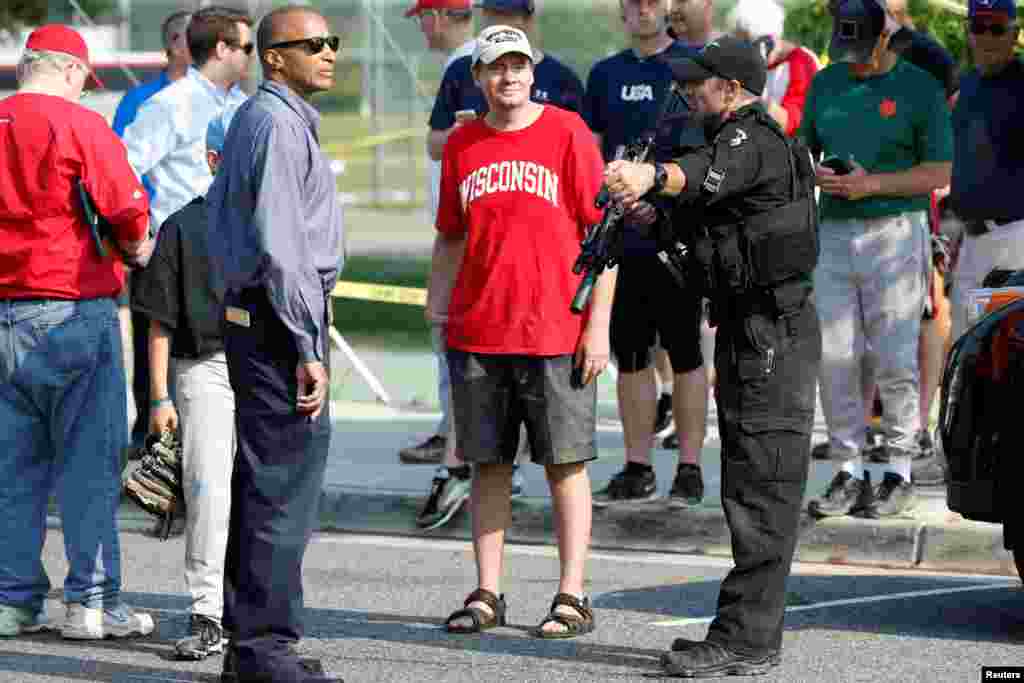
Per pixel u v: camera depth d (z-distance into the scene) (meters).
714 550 24.34
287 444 16.00
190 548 18.64
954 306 24.20
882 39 23.33
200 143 25.16
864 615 20.39
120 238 19.08
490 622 19.81
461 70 25.75
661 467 27.95
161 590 21.94
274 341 15.87
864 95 23.61
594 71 25.14
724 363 17.48
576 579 19.62
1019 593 21.62
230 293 16.03
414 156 114.94
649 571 23.11
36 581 19.69
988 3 22.78
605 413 34.41
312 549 24.75
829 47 23.34
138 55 43.84
